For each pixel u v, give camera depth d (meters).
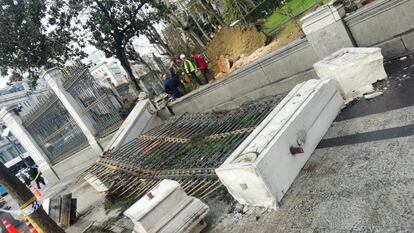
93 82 12.95
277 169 4.18
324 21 6.34
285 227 3.73
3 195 21.56
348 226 3.19
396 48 5.88
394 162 3.62
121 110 13.22
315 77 7.15
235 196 4.62
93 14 17.59
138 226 4.20
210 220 4.75
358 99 5.49
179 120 10.42
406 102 4.59
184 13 27.78
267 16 18.38
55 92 13.93
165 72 23.89
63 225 8.04
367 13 5.86
